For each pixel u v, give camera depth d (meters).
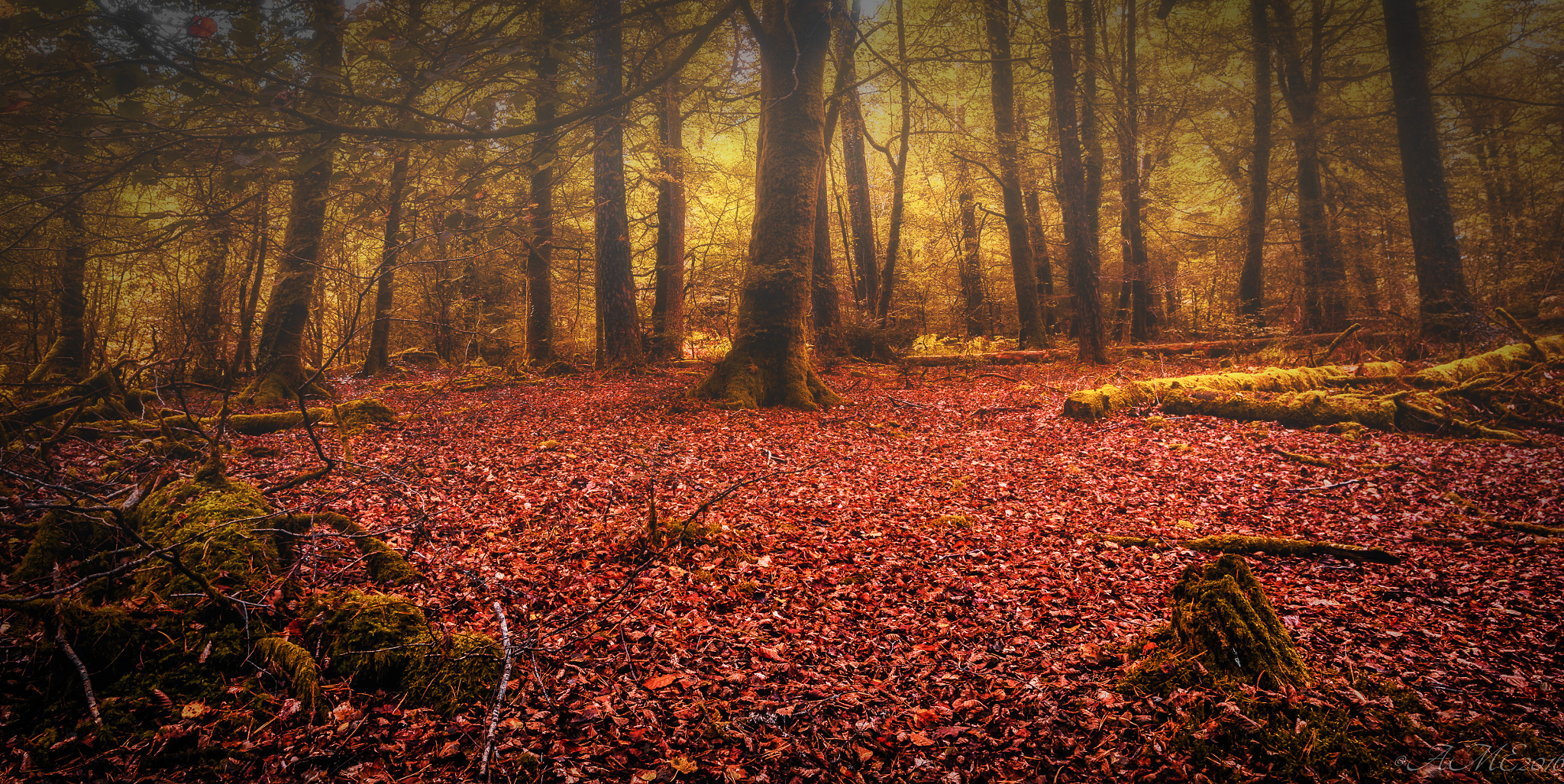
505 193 3.47
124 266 4.35
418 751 3.04
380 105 2.95
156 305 13.34
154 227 3.62
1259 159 19.94
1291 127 18.47
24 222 3.39
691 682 3.68
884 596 4.95
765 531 6.14
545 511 6.45
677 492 7.18
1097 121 22.02
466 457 8.51
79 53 2.26
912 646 4.24
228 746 2.95
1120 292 24.75
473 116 3.15
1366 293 19.20
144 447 6.93
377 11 2.71
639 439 9.63
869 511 6.87
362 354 23.34
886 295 21.39
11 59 2.24
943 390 14.78
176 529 4.45
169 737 2.94
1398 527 6.32
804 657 4.07
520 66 3.07
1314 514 6.79
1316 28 20.00
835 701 3.58
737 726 3.33
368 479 7.10
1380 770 2.74
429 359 20.56
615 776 2.94
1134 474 8.27
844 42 17.98
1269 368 12.34
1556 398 10.21
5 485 4.77
